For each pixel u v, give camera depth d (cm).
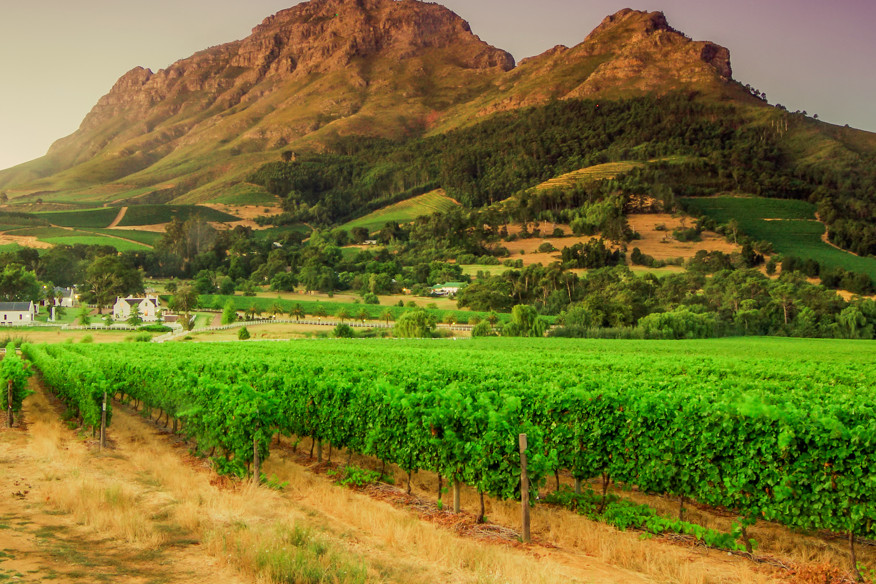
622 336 8706
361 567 987
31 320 11688
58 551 1034
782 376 2697
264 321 11569
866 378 2534
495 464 1299
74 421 2553
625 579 1028
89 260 19738
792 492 1130
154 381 2442
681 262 18350
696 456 1266
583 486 1642
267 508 1366
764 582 1029
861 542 1236
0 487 1444
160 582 941
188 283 17350
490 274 17425
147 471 1698
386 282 16250
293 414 1975
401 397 1587
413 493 1602
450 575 1018
